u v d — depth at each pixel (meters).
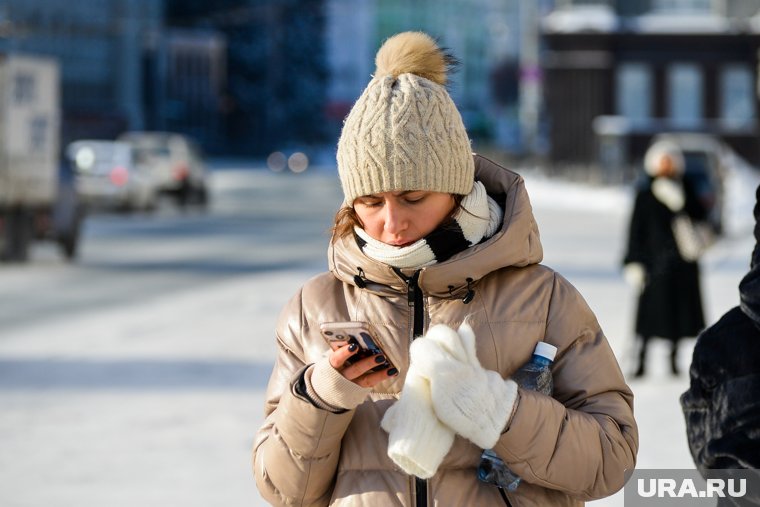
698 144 55.88
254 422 17.80
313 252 47.22
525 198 6.41
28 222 42.78
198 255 46.16
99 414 18.28
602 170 94.75
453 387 5.74
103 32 153.25
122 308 30.95
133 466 15.20
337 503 6.27
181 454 15.86
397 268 6.36
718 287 34.38
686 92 103.94
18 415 18.23
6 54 40.94
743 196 71.12
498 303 6.40
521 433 5.91
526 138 122.56
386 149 6.12
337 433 6.09
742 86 103.44
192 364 22.64
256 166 187.50
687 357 24.50
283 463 6.21
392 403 6.34
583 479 6.15
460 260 6.22
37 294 33.97
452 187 6.21
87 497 13.77
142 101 196.75
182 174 75.06
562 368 6.49
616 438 6.29
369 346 5.88
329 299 6.59
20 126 41.47
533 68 120.44
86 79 170.62
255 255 46.03
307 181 128.00
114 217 69.00
